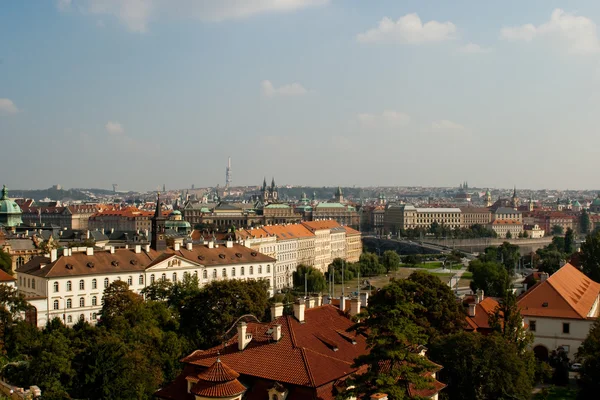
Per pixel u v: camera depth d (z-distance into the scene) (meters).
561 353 157.75
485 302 167.12
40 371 126.38
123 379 127.00
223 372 86.19
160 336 157.00
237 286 179.12
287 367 88.88
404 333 82.62
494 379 112.69
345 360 96.00
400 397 79.62
